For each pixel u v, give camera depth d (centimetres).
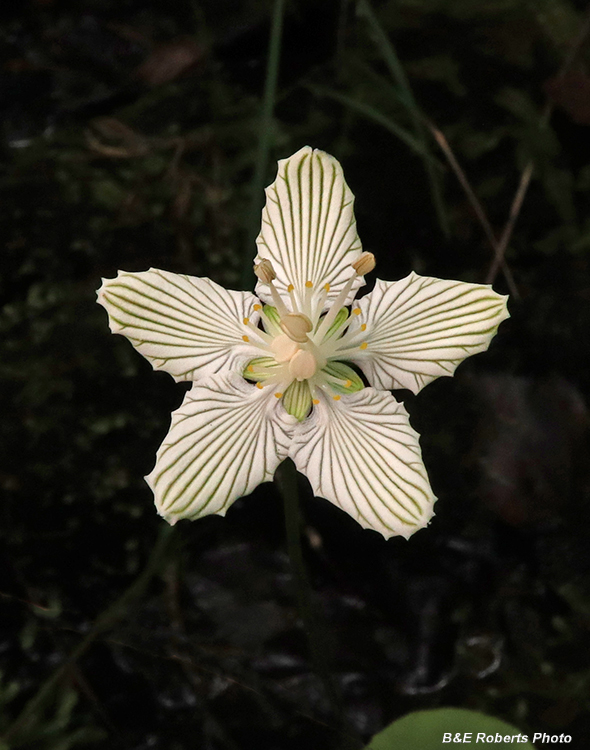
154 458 10
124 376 10
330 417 8
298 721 9
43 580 10
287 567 10
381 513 8
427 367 8
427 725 8
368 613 10
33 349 10
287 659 10
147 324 7
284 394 8
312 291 8
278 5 10
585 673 10
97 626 10
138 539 10
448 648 10
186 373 8
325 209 8
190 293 8
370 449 8
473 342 8
